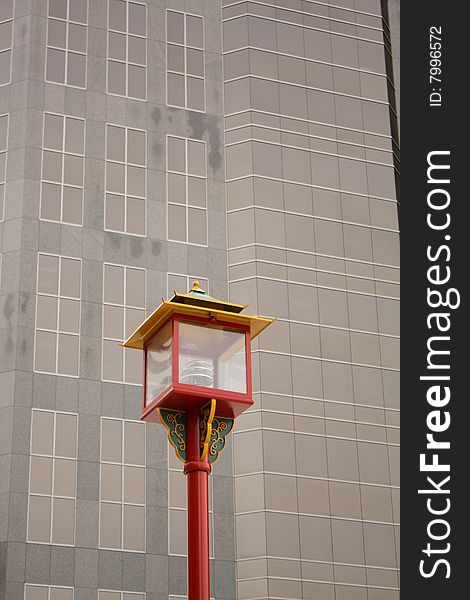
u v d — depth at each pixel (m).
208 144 48.44
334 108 51.03
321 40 52.19
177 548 41.09
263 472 42.75
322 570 41.88
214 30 50.69
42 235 44.31
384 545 43.12
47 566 39.12
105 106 47.50
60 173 45.72
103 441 41.75
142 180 46.75
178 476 42.25
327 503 43.16
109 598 39.50
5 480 39.91
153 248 45.69
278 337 45.50
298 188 48.69
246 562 41.47
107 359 43.12
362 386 45.91
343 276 47.81
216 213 47.28
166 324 13.50
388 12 55.72
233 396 12.93
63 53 47.88
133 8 49.72
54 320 43.03
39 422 41.19
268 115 49.41
